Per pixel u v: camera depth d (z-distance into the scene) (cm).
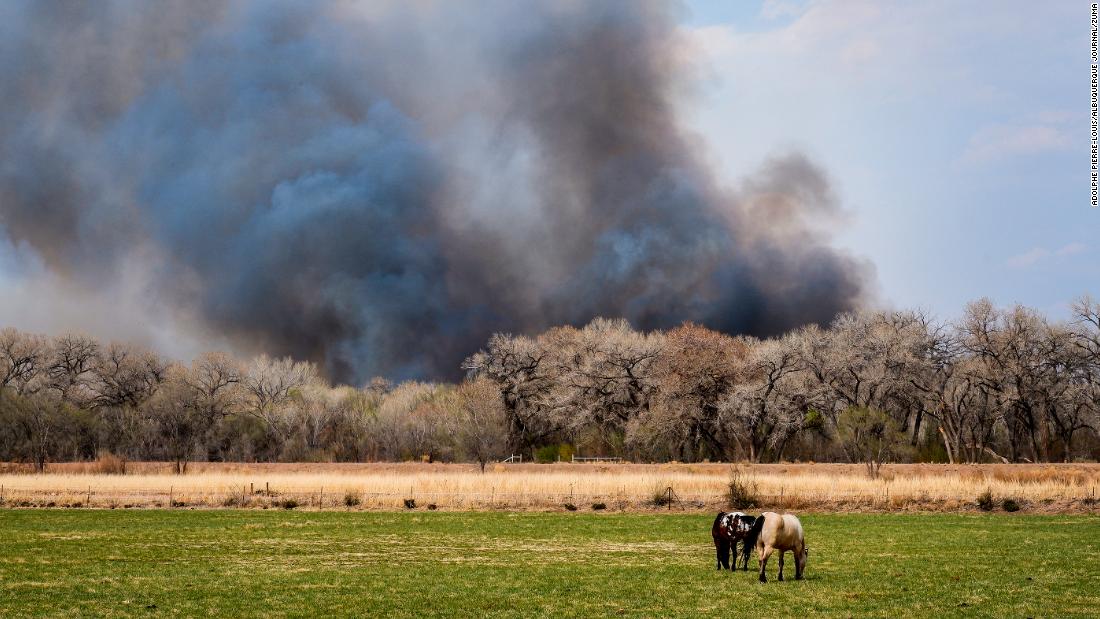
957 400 10394
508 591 2620
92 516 4959
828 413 10294
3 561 3231
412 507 5556
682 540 3884
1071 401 9900
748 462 9612
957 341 10644
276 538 3950
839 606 2377
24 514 5066
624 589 2639
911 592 2562
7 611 2350
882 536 3956
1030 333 10219
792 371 10400
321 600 2491
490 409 10594
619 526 4450
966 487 5722
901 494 5591
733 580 2781
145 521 4681
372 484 6406
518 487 6147
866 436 7662
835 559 3247
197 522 4634
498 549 3581
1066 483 6494
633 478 6631
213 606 2411
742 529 2925
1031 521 4603
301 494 6059
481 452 8631
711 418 10550
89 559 3291
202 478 7100
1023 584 2689
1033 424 10106
